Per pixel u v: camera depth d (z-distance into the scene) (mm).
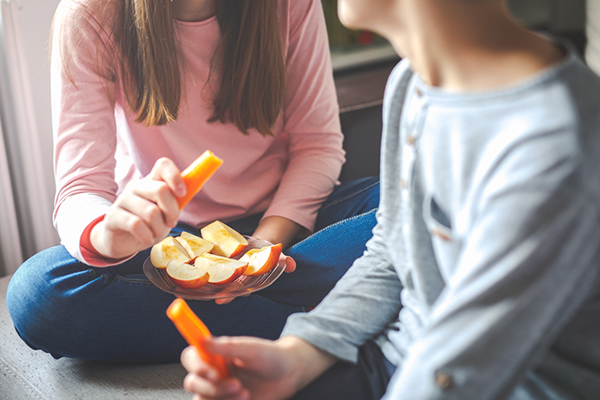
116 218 880
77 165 1099
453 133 529
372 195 1300
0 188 1638
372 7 537
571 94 468
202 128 1227
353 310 751
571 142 444
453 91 541
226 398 586
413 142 597
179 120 1202
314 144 1346
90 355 1085
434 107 553
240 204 1299
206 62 1181
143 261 1118
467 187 520
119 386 1067
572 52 518
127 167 1308
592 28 2508
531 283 457
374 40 2742
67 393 1051
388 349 721
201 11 1146
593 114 470
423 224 614
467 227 519
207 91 1198
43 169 1833
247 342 612
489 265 466
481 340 471
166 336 1083
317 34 1300
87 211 1023
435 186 571
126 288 1056
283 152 1396
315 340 694
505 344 469
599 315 546
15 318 1066
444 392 485
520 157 459
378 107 1932
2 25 1580
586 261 468
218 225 1152
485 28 506
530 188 448
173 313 563
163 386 1065
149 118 1146
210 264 1037
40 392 1056
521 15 3135
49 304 1030
